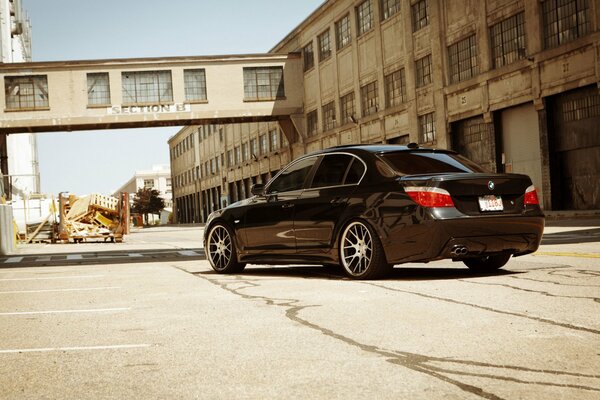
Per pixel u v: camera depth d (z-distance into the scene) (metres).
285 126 45.28
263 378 3.19
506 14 25.09
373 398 2.81
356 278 7.10
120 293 6.71
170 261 11.39
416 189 6.61
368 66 36.06
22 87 39.03
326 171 7.64
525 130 24.91
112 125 40.88
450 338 3.94
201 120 41.81
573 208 22.94
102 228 25.19
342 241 7.21
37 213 29.08
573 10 21.97
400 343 3.85
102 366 3.56
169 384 3.15
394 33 33.19
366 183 7.10
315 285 6.72
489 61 26.25
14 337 4.49
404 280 6.82
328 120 41.38
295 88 43.75
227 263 8.58
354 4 37.06
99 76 39.88
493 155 26.27
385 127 34.50
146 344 4.09
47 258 13.98
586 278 6.43
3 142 40.53
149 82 40.50
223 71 41.69
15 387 3.19
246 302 5.70
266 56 42.94
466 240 6.52
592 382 2.96
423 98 30.83
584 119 22.03
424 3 30.59
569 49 21.94
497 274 7.09
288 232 7.80
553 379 3.02
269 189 8.31
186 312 5.28
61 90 39.28
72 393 3.05
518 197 6.95
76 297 6.53
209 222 8.83
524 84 24.28
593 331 4.01
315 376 3.20
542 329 4.11
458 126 28.91
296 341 4.01
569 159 22.94
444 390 2.89
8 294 7.05
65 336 4.46
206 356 3.71
